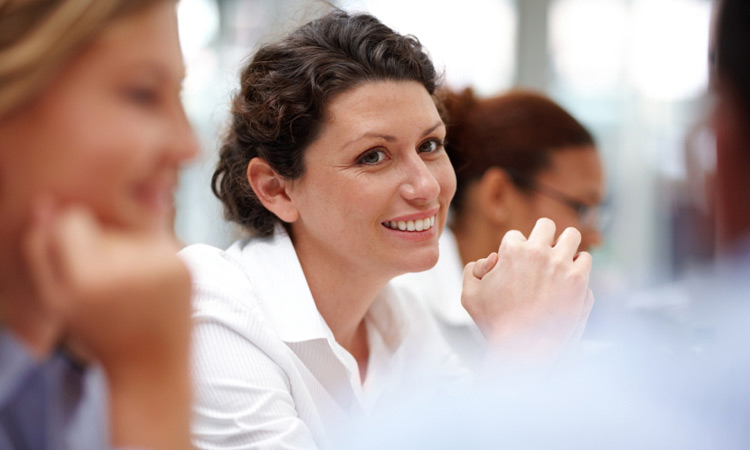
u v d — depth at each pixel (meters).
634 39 4.78
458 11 4.52
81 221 0.56
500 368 1.14
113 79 0.57
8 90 0.54
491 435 0.75
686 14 4.32
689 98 4.39
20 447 0.67
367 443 0.88
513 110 2.10
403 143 1.28
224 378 1.24
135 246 0.58
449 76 2.06
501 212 2.12
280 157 1.34
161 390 0.58
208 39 4.05
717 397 0.72
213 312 1.27
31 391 0.67
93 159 0.57
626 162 4.96
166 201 0.62
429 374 1.59
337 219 1.30
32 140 0.56
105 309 0.55
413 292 1.67
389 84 1.27
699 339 0.82
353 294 1.41
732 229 0.60
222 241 1.96
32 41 0.54
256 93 1.36
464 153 2.07
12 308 0.64
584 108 4.91
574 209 2.12
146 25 0.58
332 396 1.40
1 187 0.58
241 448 1.21
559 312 1.18
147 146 0.58
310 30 1.34
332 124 1.27
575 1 4.79
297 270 1.38
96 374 0.69
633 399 0.75
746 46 0.57
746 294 0.66
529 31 4.77
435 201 1.30
